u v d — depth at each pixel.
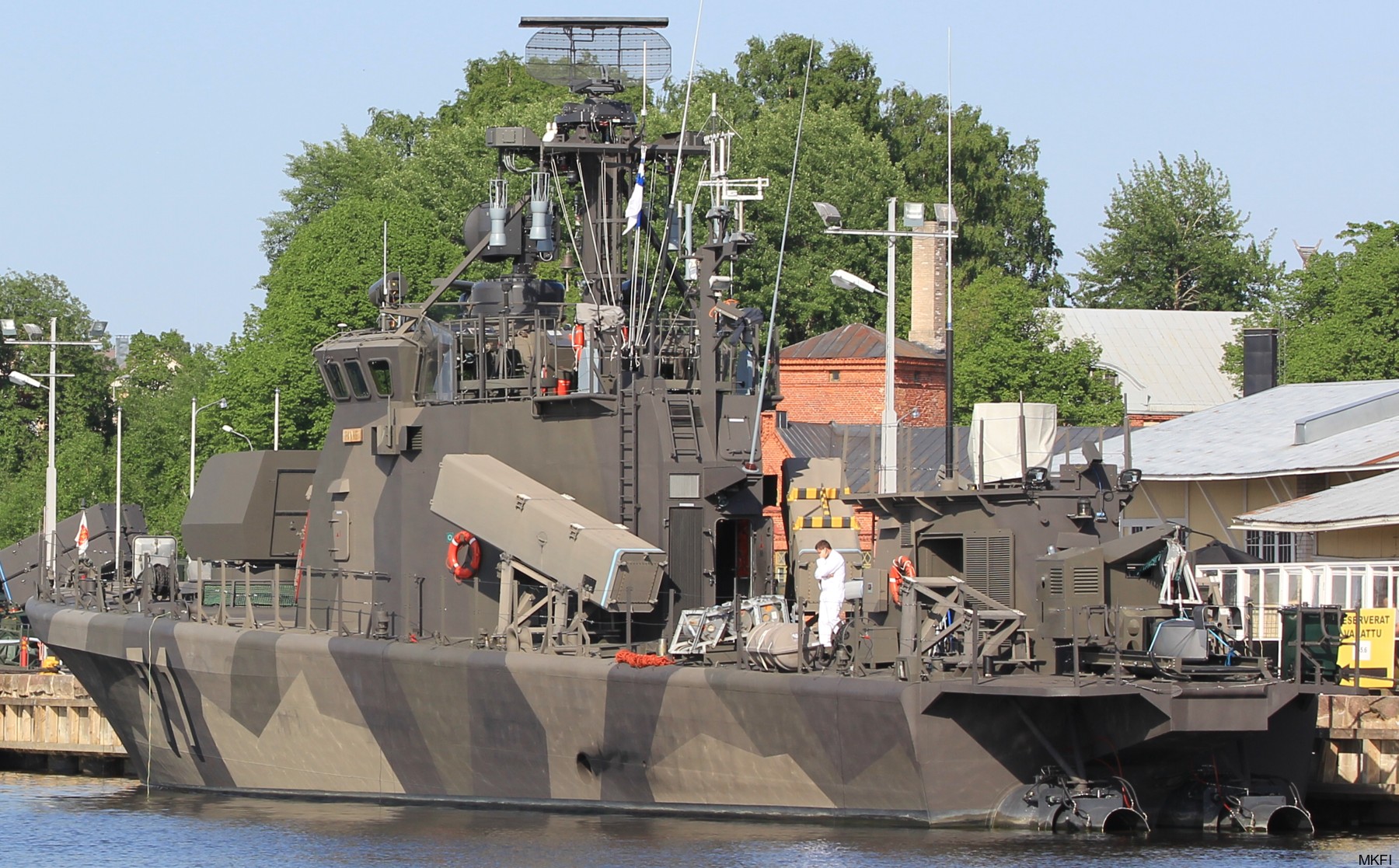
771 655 95.50
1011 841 89.31
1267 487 162.25
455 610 110.38
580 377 106.06
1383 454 150.00
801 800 94.06
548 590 103.25
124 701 129.25
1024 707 90.12
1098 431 197.75
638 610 99.06
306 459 130.12
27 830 111.12
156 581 133.50
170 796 124.56
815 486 111.81
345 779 114.06
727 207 111.88
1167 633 88.88
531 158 115.75
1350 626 108.19
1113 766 93.25
